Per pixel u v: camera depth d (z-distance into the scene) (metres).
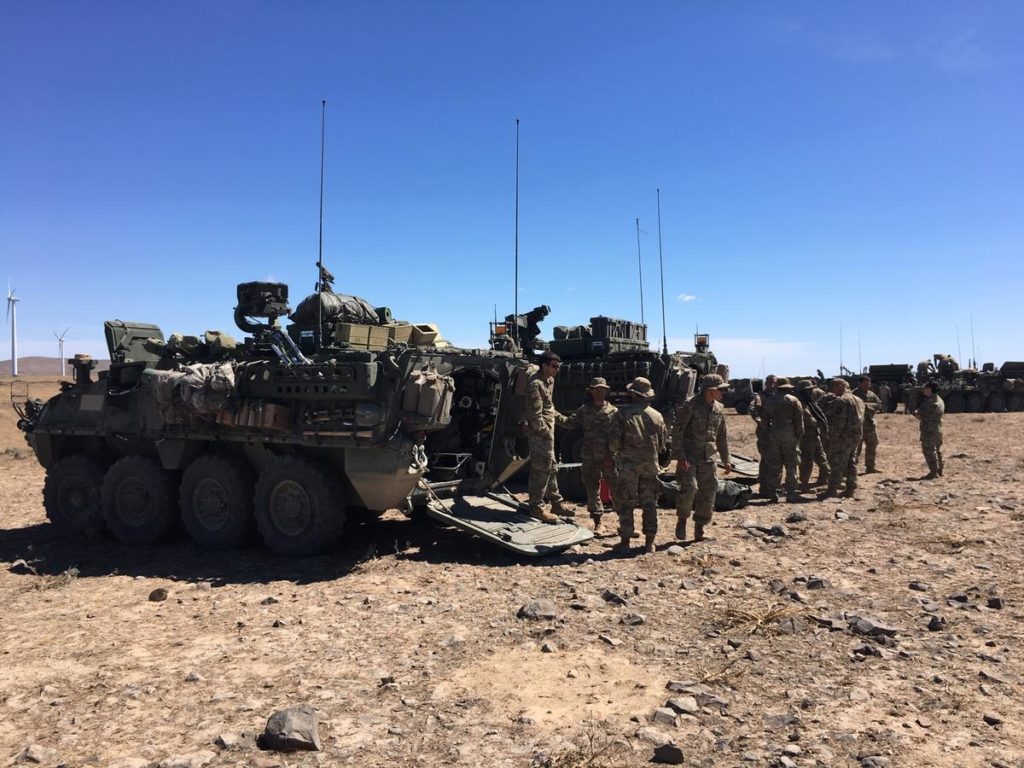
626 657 5.19
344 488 8.76
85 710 4.44
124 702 4.54
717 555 8.09
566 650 5.35
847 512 10.32
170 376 9.11
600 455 9.52
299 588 7.32
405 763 3.73
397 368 8.28
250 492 9.15
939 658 5.03
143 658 5.38
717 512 10.75
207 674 5.01
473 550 8.81
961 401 33.94
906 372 35.53
